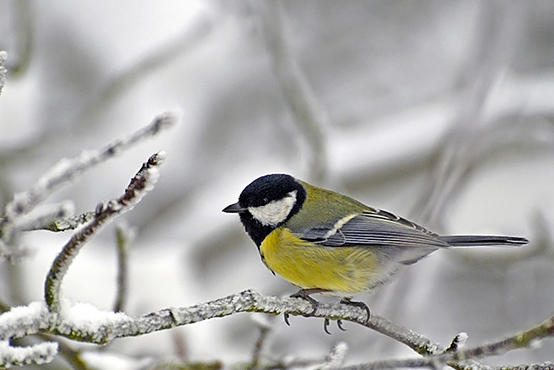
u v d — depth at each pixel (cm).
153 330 482
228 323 1230
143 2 1260
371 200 1338
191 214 1313
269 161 1421
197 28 1264
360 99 1720
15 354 412
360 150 1320
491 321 1417
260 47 1424
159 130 365
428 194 1060
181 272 1118
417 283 1172
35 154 1217
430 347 659
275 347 1327
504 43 1177
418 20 1777
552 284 1432
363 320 660
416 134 1313
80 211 1334
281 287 1312
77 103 1256
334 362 633
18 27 1159
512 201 1288
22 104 1236
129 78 1246
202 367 764
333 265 848
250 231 892
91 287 1003
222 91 1441
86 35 1252
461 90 1264
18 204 361
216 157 1455
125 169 1352
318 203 877
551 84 1377
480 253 1275
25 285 987
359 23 1766
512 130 1327
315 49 1747
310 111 1223
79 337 454
